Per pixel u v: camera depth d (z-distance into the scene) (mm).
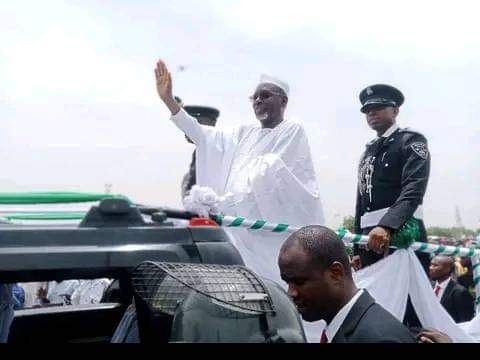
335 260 2084
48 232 1857
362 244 4457
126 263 1889
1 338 2500
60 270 1820
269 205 4234
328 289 2074
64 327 3084
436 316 4234
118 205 1972
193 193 3365
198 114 5707
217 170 4652
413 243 4363
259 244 4141
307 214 4340
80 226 1920
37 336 3041
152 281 1934
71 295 3902
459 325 4594
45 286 3934
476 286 4895
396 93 4688
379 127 4707
